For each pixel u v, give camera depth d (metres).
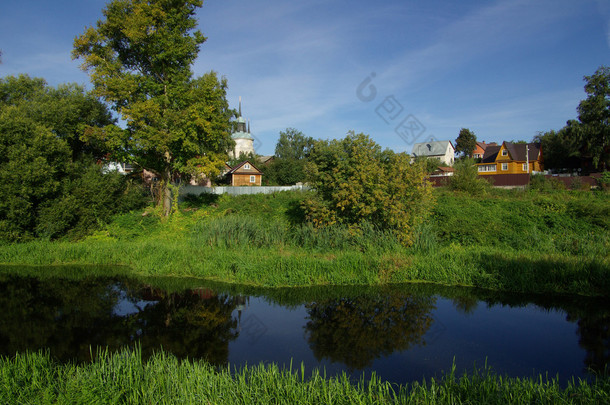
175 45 20.91
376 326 7.69
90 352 6.53
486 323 7.79
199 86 21.42
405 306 8.88
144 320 8.26
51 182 18.66
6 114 18.77
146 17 19.94
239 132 69.25
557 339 6.93
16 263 14.27
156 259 12.90
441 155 59.50
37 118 21.64
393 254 12.24
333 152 14.61
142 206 23.56
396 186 13.30
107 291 10.51
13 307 9.23
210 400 4.55
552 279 9.98
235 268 11.59
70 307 9.21
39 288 10.91
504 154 52.81
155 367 5.37
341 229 14.03
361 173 13.36
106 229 19.86
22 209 17.47
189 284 10.95
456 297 9.48
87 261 14.42
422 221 14.84
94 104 25.36
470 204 18.89
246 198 26.38
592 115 40.88
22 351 6.64
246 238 14.74
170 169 23.05
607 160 42.38
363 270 10.90
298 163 49.06
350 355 6.35
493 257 11.43
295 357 6.29
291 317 8.27
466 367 5.88
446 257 11.91
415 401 4.57
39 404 4.53
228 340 7.09
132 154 21.88
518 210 17.48
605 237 13.49
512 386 4.93
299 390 4.69
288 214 21.56
